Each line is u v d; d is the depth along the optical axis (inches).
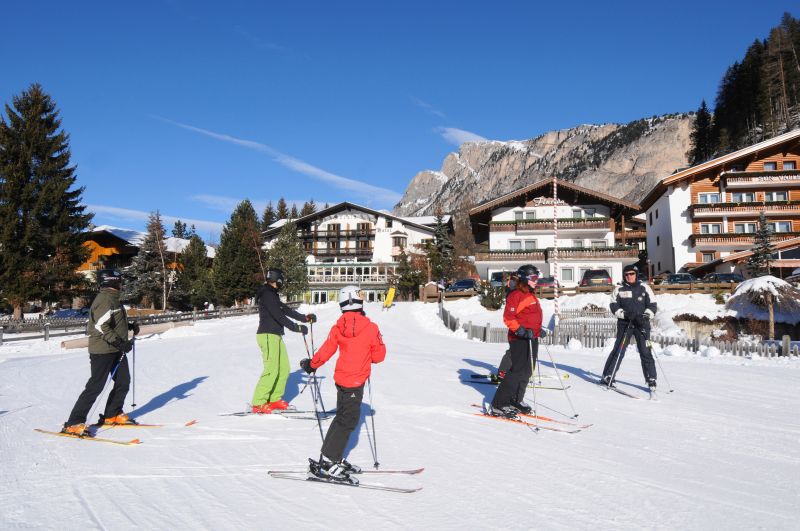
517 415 277.3
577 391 357.7
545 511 151.7
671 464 199.3
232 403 315.0
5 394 354.6
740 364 509.0
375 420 269.3
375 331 188.1
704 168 1854.1
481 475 184.7
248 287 2303.2
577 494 166.2
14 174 1573.6
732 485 176.6
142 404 312.5
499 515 148.3
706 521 145.8
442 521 143.4
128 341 248.5
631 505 157.2
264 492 165.0
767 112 3314.5
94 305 239.5
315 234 2913.4
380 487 170.9
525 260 1790.1
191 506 151.6
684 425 263.1
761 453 215.5
